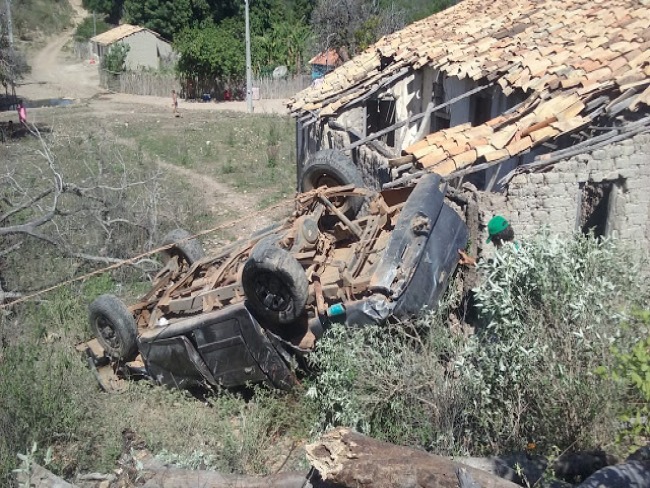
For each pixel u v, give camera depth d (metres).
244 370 7.86
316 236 8.37
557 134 8.66
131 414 7.75
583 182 8.31
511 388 6.04
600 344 5.70
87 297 11.15
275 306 7.28
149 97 45.38
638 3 11.23
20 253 12.50
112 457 6.94
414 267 7.19
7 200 12.49
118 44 49.81
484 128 9.42
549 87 9.48
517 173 8.20
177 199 16.75
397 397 6.45
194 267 9.30
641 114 8.67
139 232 13.15
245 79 44.09
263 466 6.74
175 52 52.69
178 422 7.54
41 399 7.10
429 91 14.58
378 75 14.61
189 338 8.17
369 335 6.89
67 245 11.99
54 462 6.78
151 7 56.09
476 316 7.64
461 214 8.71
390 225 8.64
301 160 17.61
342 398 6.60
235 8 56.94
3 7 62.66
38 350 8.41
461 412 6.23
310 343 7.46
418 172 8.96
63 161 19.98
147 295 9.41
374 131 16.27
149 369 8.73
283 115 35.38
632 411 5.34
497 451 6.03
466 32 13.76
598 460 5.44
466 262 7.88
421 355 6.70
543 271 6.10
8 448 6.59
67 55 62.06
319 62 38.31
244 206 17.89
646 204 8.47
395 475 4.98
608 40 10.26
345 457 5.15
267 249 7.26
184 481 5.86
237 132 29.61
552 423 5.88
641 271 7.59
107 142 22.36
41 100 42.91
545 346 5.80
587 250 6.44
